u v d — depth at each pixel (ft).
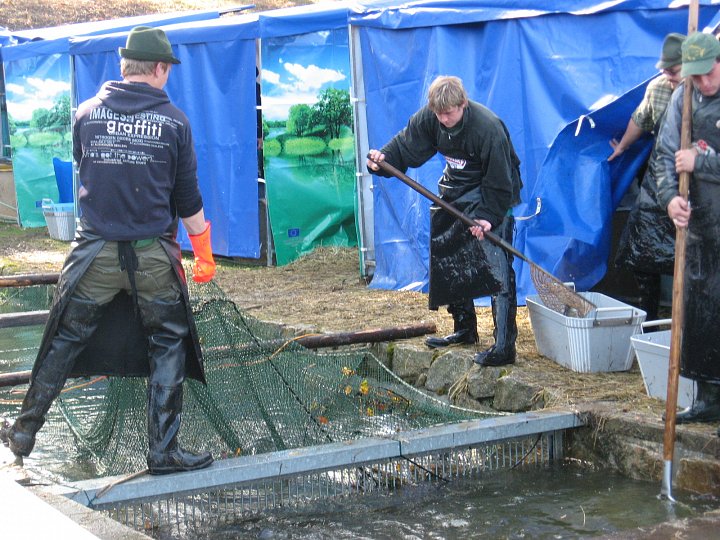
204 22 36.40
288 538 14.20
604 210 23.39
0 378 19.17
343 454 15.58
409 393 19.06
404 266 28.91
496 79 25.53
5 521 9.87
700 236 15.12
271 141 34.68
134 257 13.88
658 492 15.38
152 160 13.85
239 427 17.52
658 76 20.85
